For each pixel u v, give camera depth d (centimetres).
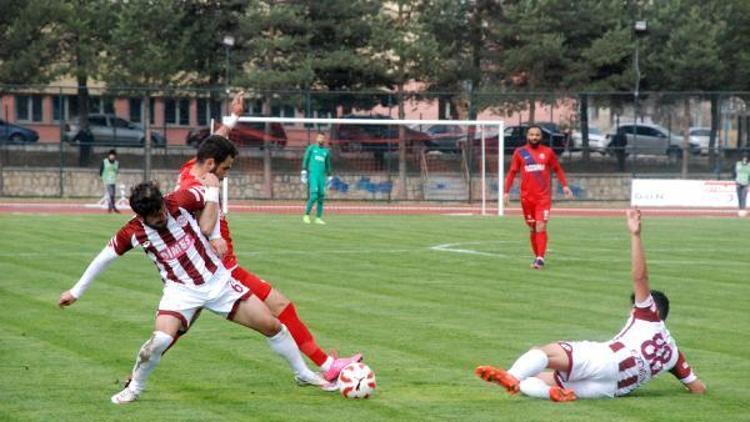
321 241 4909
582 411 1789
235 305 1855
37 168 8756
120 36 8862
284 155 8800
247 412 1781
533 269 3916
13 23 8750
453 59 9625
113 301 3003
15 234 5050
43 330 2541
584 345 1881
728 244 5041
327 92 8775
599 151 8881
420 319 2761
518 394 1911
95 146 8794
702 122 8838
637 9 9712
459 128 8800
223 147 1905
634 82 9425
